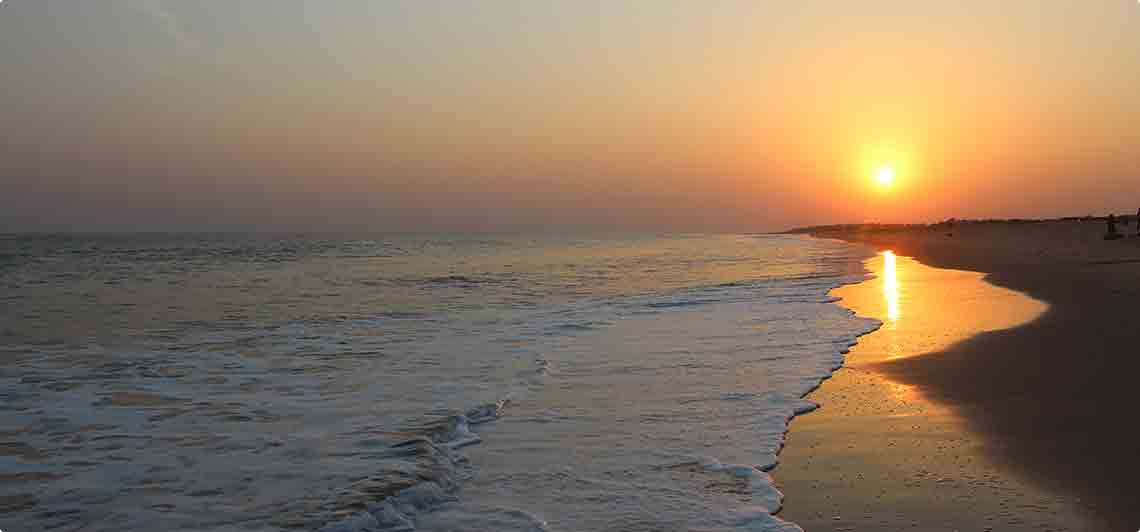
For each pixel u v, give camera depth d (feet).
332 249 191.72
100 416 25.23
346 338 41.52
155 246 213.05
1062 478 18.39
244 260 131.13
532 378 30.40
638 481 18.78
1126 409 23.91
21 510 17.42
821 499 17.52
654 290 69.36
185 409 26.07
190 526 16.48
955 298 55.62
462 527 16.31
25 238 331.77
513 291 69.97
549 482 18.81
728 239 324.39
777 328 42.70
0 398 27.76
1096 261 89.61
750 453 20.65
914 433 22.21
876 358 33.40
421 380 30.37
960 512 16.63
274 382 30.32
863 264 105.50
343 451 21.21
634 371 31.50
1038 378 28.30
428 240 313.73
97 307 58.44
